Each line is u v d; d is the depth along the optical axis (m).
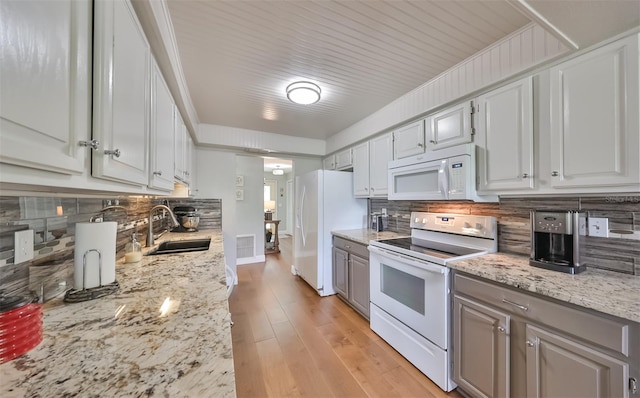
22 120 0.46
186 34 1.58
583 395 1.00
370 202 3.50
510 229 1.82
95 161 0.71
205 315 0.82
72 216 1.10
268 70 2.02
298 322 2.47
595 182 1.22
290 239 7.33
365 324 2.43
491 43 1.69
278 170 7.60
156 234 2.65
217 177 3.88
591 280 1.21
